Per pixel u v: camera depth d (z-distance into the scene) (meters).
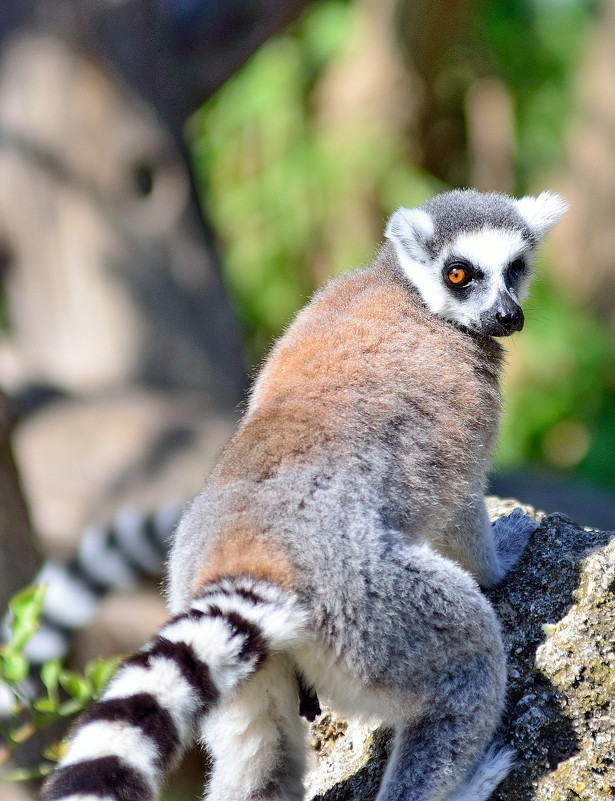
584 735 6.65
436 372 7.37
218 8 15.80
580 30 24.61
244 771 6.98
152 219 15.42
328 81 21.64
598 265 25.08
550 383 22.55
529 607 7.20
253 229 21.53
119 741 5.63
